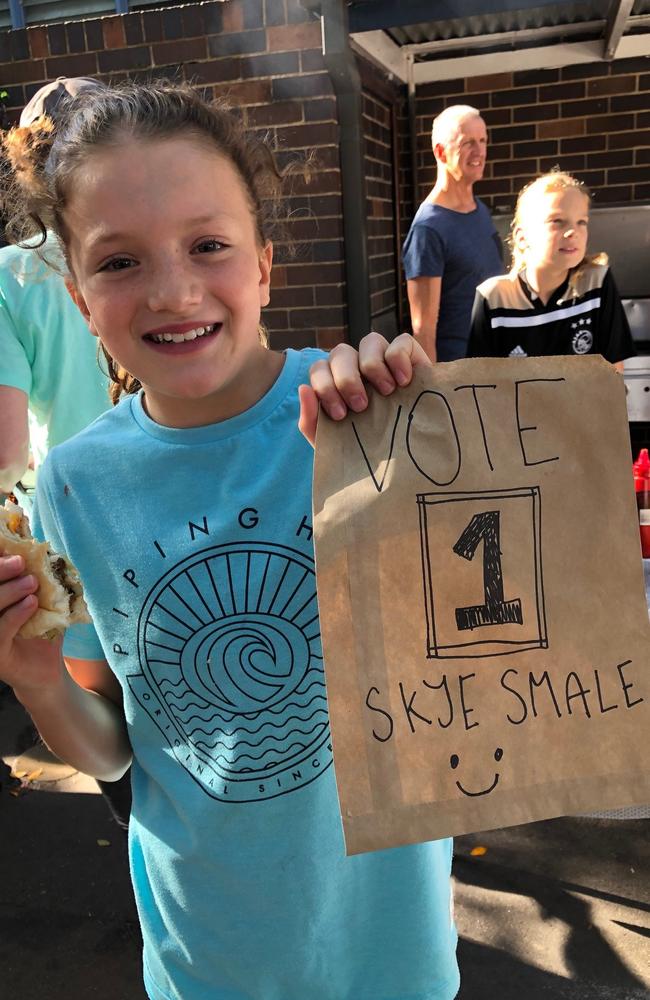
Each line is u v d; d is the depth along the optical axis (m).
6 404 1.88
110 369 1.45
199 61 3.83
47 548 0.91
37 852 2.62
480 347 3.15
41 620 0.90
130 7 4.18
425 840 0.78
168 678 1.04
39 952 2.24
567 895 2.32
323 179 3.85
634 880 2.36
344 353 0.86
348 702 0.79
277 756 1.02
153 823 1.09
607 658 0.80
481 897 2.33
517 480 0.82
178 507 1.03
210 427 1.02
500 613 0.81
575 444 0.82
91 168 0.88
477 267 3.76
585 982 2.04
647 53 4.77
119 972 2.16
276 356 1.08
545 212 2.87
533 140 5.11
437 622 0.81
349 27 3.69
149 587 1.03
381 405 0.84
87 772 1.11
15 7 4.30
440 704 0.80
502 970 2.09
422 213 3.73
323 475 0.82
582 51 4.78
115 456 1.05
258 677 1.02
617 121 4.96
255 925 1.04
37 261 1.84
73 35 3.93
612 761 0.80
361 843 0.77
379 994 1.09
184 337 0.90
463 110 3.60
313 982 1.06
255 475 1.01
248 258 0.94
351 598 0.80
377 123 4.54
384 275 4.77
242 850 1.03
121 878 2.48
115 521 1.04
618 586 0.81
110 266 0.89
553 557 0.82
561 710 0.81
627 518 0.81
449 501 0.82
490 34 4.63
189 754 1.06
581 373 0.83
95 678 1.18
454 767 0.79
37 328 1.89
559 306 3.04
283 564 1.00
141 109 0.91
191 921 1.07
